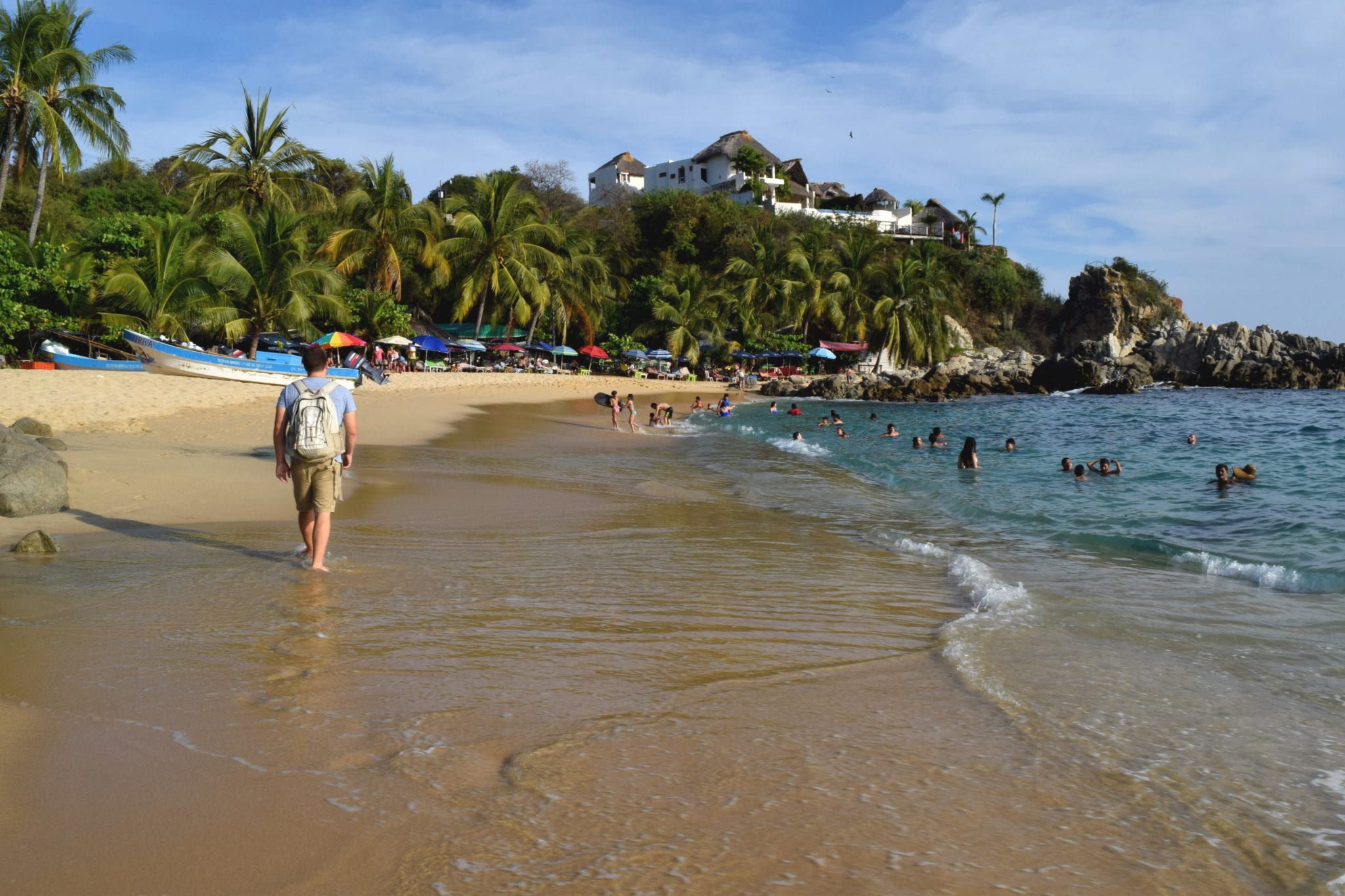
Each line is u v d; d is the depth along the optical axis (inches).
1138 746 147.1
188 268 1344.7
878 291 2773.1
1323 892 103.0
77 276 1355.8
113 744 128.6
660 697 162.2
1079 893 101.3
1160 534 408.2
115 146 1338.6
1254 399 1795.0
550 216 2479.1
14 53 1240.8
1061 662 194.7
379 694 154.4
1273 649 209.3
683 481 585.6
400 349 2065.7
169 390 986.1
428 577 253.0
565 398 1662.2
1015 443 935.7
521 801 117.4
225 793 115.3
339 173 2493.8
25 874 95.5
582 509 420.8
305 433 247.6
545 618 213.6
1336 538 387.2
